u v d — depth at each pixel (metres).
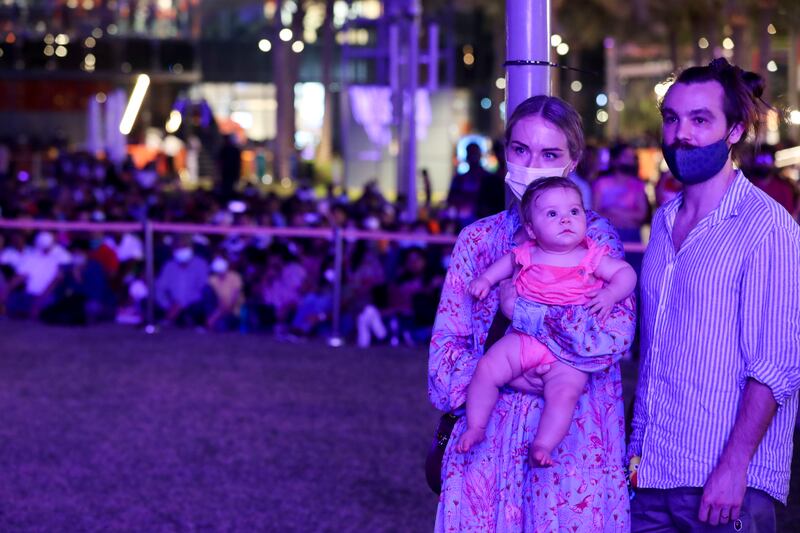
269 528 6.53
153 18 53.97
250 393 9.80
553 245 3.56
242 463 7.78
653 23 45.09
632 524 3.79
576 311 3.52
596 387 3.64
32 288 13.93
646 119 63.56
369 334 12.29
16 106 52.81
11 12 53.03
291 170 43.62
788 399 3.63
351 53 32.19
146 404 9.40
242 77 54.53
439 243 14.12
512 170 3.75
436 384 3.77
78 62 53.19
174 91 54.81
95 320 13.62
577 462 3.57
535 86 4.44
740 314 3.53
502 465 3.63
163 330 13.19
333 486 7.30
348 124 32.50
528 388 3.61
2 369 10.74
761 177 11.81
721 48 47.06
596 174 13.31
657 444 3.65
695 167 3.57
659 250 3.73
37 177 40.16
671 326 3.64
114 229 13.37
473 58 51.12
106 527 6.54
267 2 54.19
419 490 7.25
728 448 3.49
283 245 13.23
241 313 13.37
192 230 13.14
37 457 7.89
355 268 13.65
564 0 44.38
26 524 6.57
